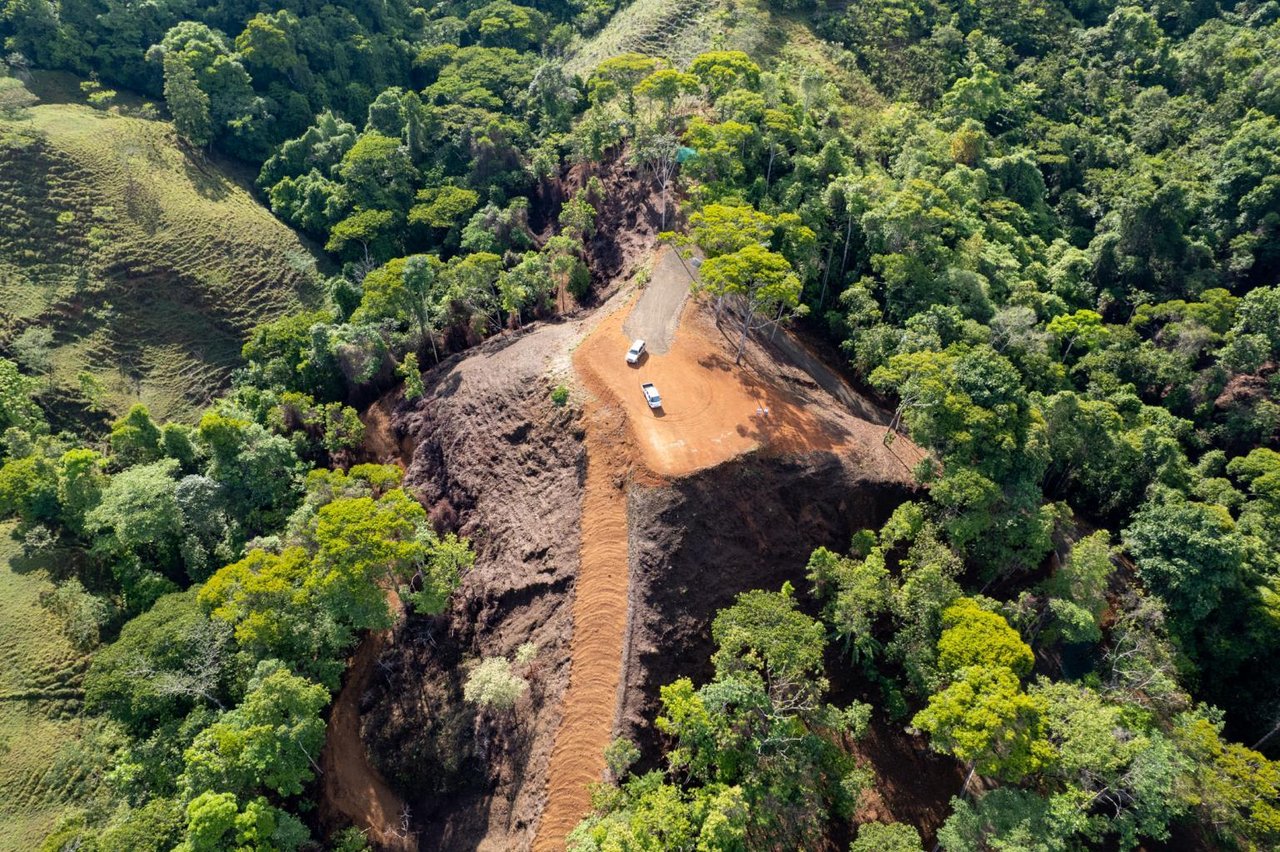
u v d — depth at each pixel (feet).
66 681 262.67
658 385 276.82
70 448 333.42
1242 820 191.93
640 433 259.39
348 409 332.19
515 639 244.01
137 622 245.24
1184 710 221.87
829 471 259.39
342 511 237.04
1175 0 542.57
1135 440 287.89
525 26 561.02
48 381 352.28
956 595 222.48
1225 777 197.47
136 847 196.75
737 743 195.42
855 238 343.46
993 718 178.29
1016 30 521.24
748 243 289.94
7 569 285.64
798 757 199.31
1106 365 335.88
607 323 307.17
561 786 212.64
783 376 296.51
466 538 278.46
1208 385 327.67
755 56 461.37
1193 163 440.04
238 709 218.18
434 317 361.51
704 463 250.57
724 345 298.97
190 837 189.57
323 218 444.55
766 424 266.36
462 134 446.60
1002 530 242.17
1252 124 417.08
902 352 285.84
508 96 494.18
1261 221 391.45
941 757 227.40
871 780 212.64
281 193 457.68
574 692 224.12
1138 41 510.58
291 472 311.06
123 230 405.59
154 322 392.68
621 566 239.91
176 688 225.15
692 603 233.35
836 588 237.86
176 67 446.19
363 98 530.27
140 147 440.86
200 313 402.72
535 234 417.69
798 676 209.26
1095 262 395.34
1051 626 239.71
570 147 431.84
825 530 255.09
